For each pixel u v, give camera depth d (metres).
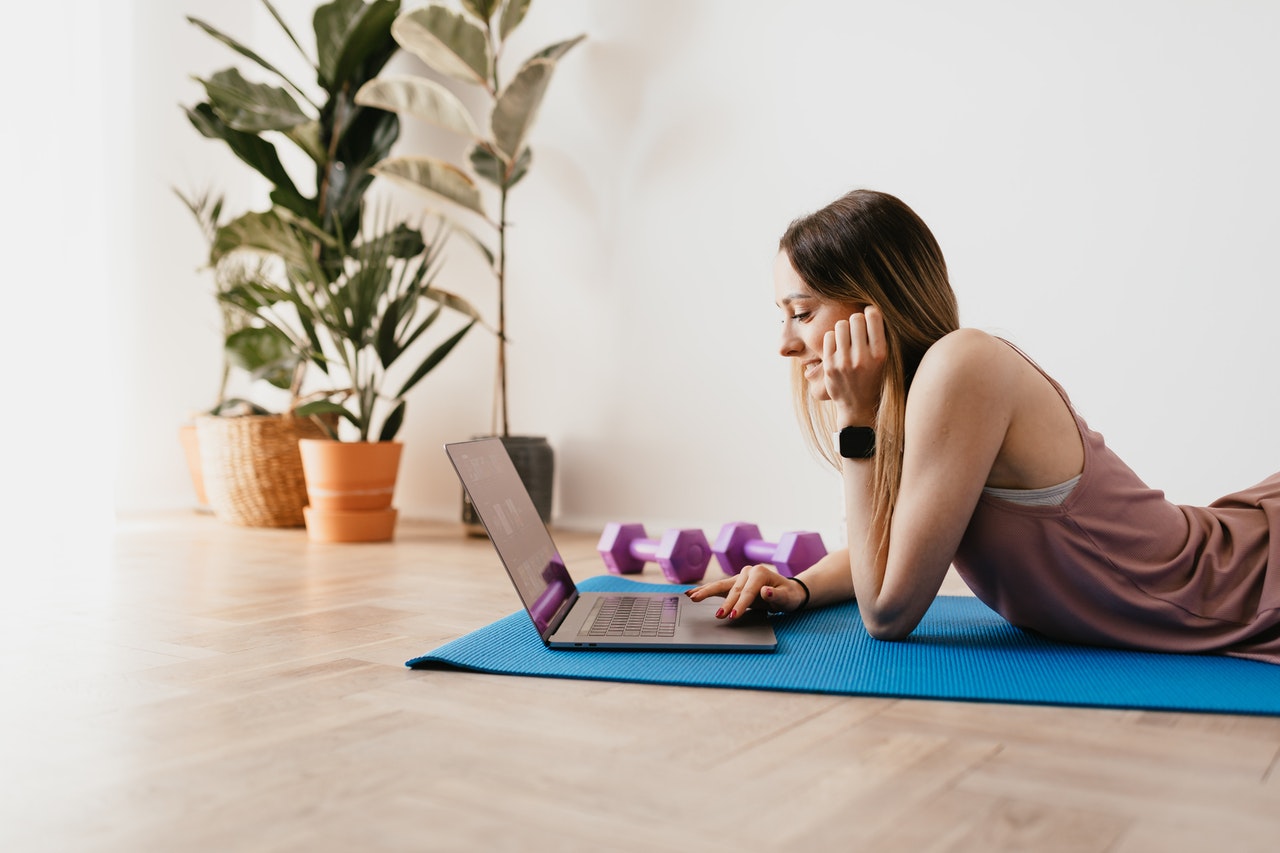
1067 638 1.46
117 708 1.19
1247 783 0.92
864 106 2.94
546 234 3.50
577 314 3.45
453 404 3.75
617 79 3.35
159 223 3.95
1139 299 2.58
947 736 1.05
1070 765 0.97
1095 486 1.37
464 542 3.05
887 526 1.42
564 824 0.82
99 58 3.52
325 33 3.42
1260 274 2.45
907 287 1.40
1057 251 2.68
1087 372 2.65
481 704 1.19
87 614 1.82
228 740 1.06
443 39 3.17
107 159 3.80
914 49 2.86
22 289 3.38
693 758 0.99
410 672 1.36
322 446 3.01
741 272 3.14
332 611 1.86
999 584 1.45
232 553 2.72
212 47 4.09
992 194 2.76
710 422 3.20
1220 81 2.48
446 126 3.22
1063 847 0.78
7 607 1.89
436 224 3.74
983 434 1.32
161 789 0.91
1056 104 2.67
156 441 3.97
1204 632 1.38
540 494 3.21
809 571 1.72
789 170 3.06
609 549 2.44
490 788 0.91
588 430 3.43
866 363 1.37
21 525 3.32
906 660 1.36
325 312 3.36
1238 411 2.47
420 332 3.14
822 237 1.41
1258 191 2.45
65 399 3.44
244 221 3.22
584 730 1.08
